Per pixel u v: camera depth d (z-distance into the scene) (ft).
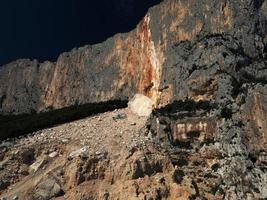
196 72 99.14
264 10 108.17
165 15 120.98
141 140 96.94
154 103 111.75
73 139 104.47
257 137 83.82
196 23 109.19
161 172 87.81
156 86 115.44
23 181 95.30
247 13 102.53
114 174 87.10
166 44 114.83
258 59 97.35
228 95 91.35
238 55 96.07
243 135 85.61
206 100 94.68
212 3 108.06
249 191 79.56
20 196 87.86
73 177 87.25
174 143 93.25
